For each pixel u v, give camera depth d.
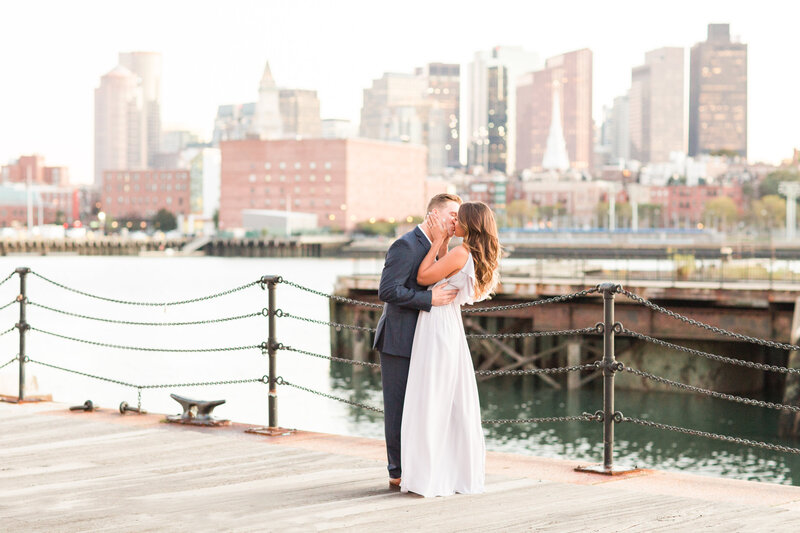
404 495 6.89
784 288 29.45
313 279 103.94
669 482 7.36
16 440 9.12
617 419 7.65
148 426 9.82
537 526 6.09
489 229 6.67
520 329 33.16
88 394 27.09
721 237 150.88
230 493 7.03
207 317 57.50
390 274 6.64
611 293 7.62
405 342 6.78
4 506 6.71
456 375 6.82
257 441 9.01
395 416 6.91
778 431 23.28
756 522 6.21
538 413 26.72
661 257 128.38
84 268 137.12
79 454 8.47
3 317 57.19
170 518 6.37
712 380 29.59
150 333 46.47
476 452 6.95
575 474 7.61
